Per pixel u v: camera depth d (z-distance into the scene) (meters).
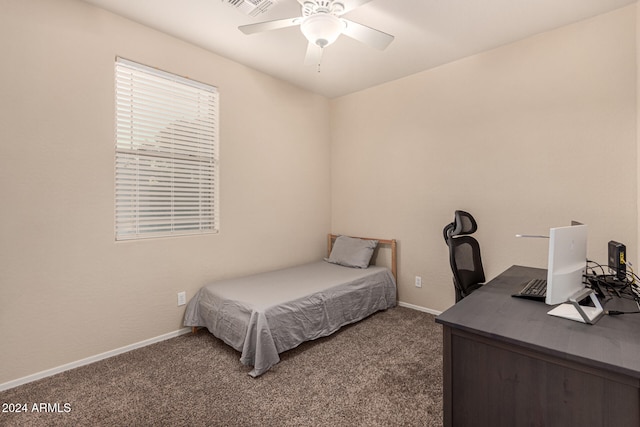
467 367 1.28
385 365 2.24
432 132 3.23
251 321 2.18
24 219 1.98
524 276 2.13
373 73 3.35
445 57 2.97
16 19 1.93
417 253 3.39
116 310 2.38
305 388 1.97
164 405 1.80
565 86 2.45
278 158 3.53
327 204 4.15
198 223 2.89
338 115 4.11
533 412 1.12
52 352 2.10
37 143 2.01
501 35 2.58
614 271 1.99
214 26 2.49
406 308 3.46
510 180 2.73
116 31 2.33
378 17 2.32
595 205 2.34
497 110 2.80
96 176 2.26
